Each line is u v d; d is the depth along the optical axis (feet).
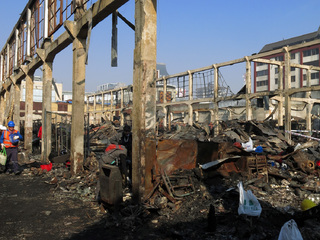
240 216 14.83
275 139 49.08
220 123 61.05
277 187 21.13
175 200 17.65
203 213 16.16
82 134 28.30
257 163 22.44
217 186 20.21
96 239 13.53
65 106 146.82
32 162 35.81
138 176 17.92
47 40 39.24
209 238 13.10
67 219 16.40
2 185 25.61
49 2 38.81
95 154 30.89
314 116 87.76
